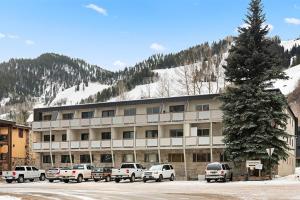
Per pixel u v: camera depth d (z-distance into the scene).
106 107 69.94
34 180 61.47
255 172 51.94
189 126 62.34
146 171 51.84
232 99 52.75
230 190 34.34
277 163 51.75
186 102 63.91
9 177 57.91
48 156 73.75
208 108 62.50
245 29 53.75
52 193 33.59
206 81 91.94
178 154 63.91
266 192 31.50
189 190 35.50
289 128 70.62
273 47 53.66
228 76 54.12
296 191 32.12
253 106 50.91
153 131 66.19
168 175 53.47
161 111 65.00
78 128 70.00
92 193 33.12
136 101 66.75
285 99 52.47
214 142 59.75
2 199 27.78
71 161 70.56
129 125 66.12
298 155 113.31
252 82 52.34
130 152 67.12
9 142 72.75
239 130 51.53
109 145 67.12
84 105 71.06
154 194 31.31
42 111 75.12
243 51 53.38
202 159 62.06
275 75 52.34
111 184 48.06
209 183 46.12
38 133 74.94
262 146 50.34
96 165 68.88
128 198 28.08
